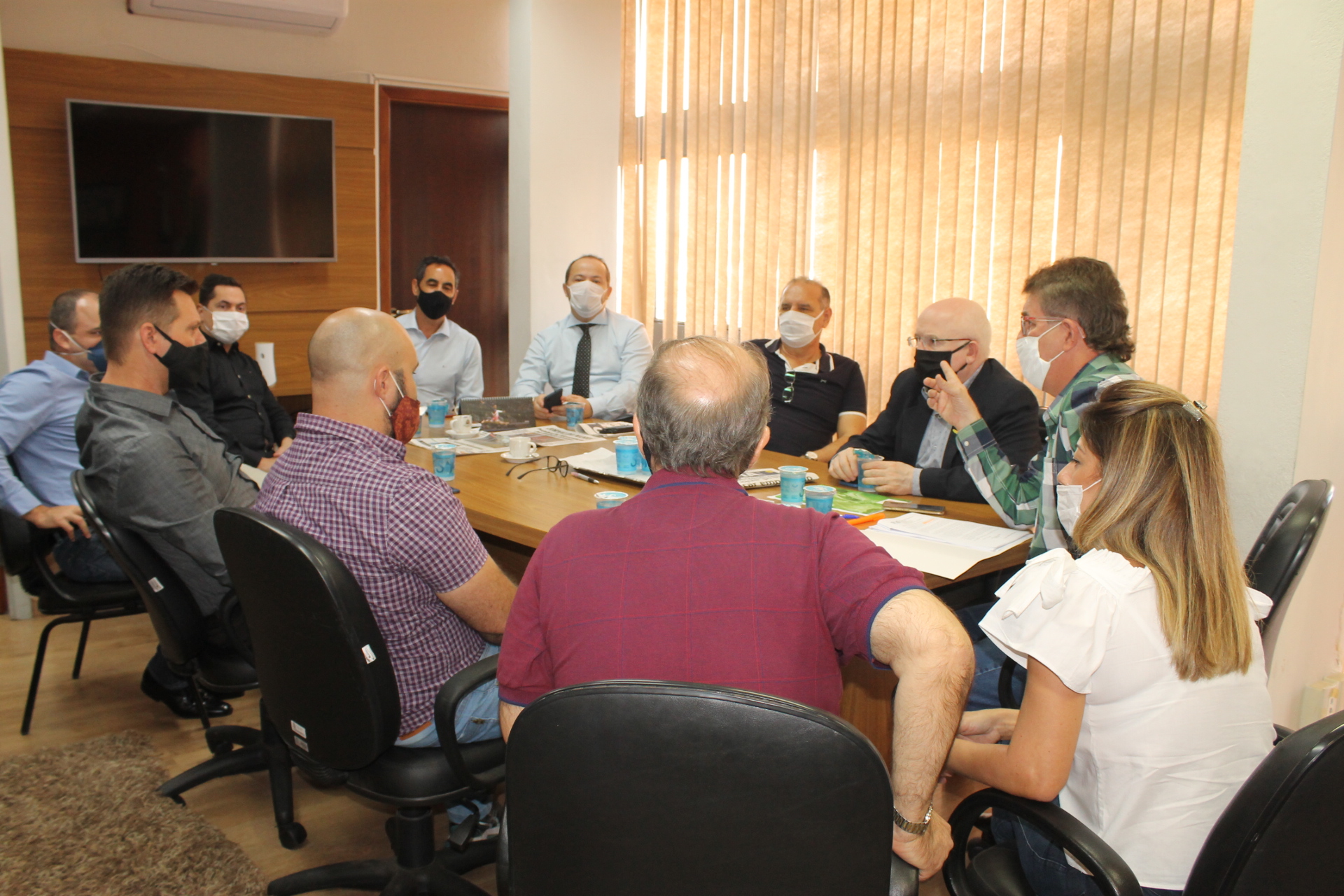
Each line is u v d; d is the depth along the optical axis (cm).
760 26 467
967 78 381
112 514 202
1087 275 198
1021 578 121
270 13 472
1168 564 115
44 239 453
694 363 114
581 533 112
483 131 582
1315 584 237
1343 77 199
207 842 202
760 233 478
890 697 181
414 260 572
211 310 357
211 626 210
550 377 436
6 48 434
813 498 211
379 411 162
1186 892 93
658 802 86
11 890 184
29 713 250
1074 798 123
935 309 254
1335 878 90
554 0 517
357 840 209
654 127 536
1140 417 121
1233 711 116
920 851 108
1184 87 312
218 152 480
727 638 104
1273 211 210
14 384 270
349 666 143
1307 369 208
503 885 119
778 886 87
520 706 115
